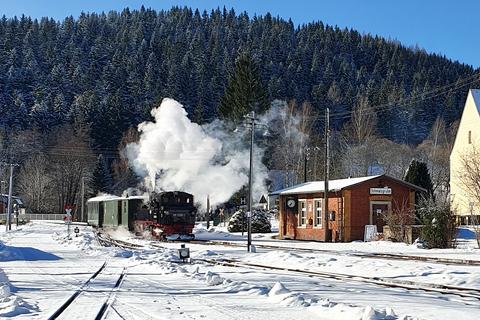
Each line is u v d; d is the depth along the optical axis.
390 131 119.62
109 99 118.00
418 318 10.47
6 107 134.00
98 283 16.06
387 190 42.25
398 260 24.39
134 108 124.56
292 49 156.25
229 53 143.50
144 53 150.00
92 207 69.88
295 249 32.66
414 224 38.62
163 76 132.62
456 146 58.97
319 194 44.19
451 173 59.19
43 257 25.78
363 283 16.89
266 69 136.62
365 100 104.12
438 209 33.38
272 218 79.06
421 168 50.91
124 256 26.67
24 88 143.12
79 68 147.00
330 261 22.88
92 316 10.59
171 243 39.81
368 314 10.07
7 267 21.17
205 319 10.31
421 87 135.75
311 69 141.38
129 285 15.55
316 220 44.38
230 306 11.80
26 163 116.00
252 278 17.92
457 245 34.12
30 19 166.62
